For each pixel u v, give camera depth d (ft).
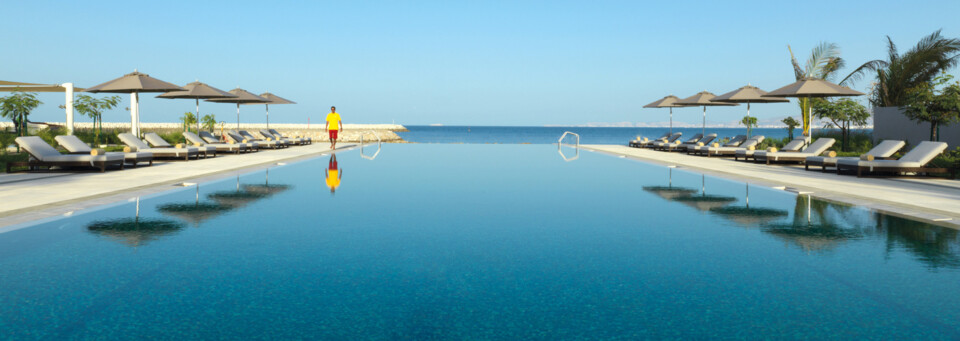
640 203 22.17
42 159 32.89
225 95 60.80
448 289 10.75
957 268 12.19
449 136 313.12
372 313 9.38
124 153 36.35
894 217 18.81
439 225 17.29
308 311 9.45
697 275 11.75
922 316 9.24
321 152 58.23
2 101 72.95
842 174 34.22
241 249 13.91
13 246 13.99
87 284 10.85
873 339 8.27
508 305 9.84
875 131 57.62
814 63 64.95
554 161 46.52
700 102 64.59
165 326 8.70
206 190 25.48
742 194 24.93
